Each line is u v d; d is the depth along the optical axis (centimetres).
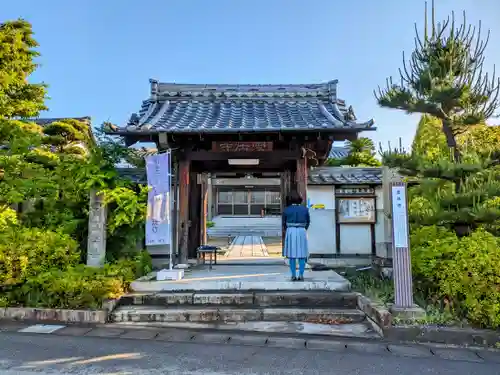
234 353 410
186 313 544
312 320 539
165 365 375
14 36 775
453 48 609
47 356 399
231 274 729
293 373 357
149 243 703
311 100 935
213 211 2756
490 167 597
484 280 475
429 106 598
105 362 382
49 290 569
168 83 959
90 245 702
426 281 567
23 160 778
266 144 789
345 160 1525
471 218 569
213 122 796
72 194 769
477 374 360
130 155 980
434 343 455
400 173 630
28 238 632
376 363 384
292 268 655
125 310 561
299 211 671
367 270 861
